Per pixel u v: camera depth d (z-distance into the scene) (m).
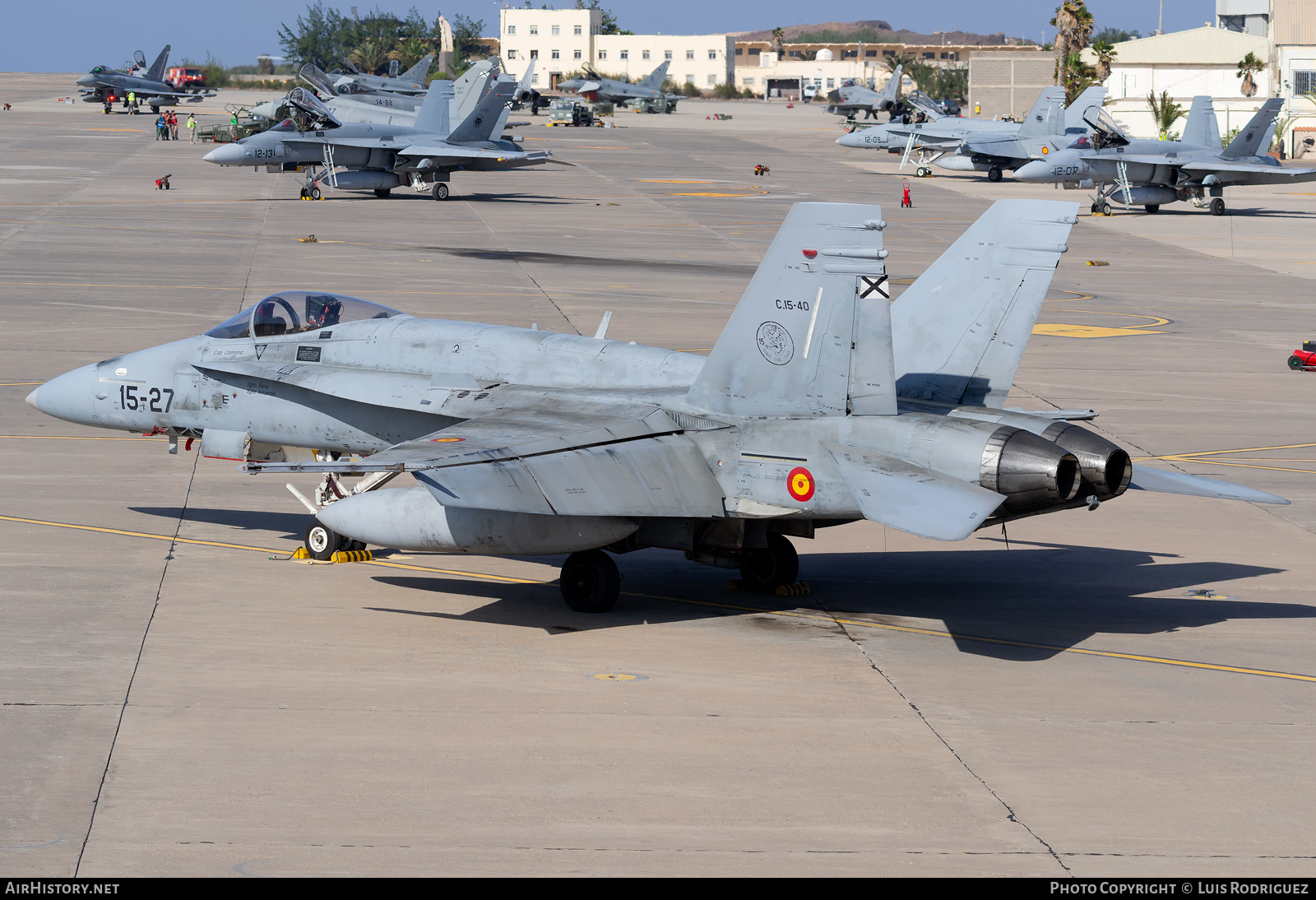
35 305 75.56
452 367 34.62
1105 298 93.12
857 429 28.84
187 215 124.75
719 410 30.36
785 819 19.81
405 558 35.41
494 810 19.88
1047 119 183.00
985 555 37.34
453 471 26.94
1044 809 20.44
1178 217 154.50
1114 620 30.97
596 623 29.88
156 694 24.34
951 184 186.25
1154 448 50.66
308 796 20.17
